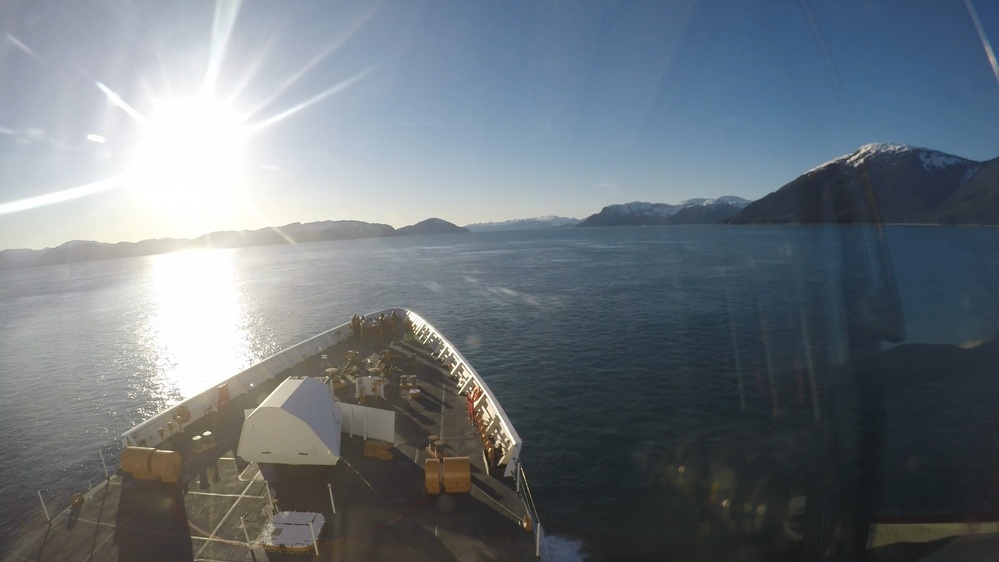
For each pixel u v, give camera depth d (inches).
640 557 801.6
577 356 1863.9
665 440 1141.1
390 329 1224.2
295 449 587.5
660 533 832.9
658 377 1550.2
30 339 3048.7
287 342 2630.4
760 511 776.9
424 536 496.4
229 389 832.3
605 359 1791.3
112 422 1652.3
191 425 733.3
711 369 1546.5
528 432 1273.4
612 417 1307.8
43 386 2047.2
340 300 3782.0
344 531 502.9
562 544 864.9
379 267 6496.1
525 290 3592.5
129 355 2518.5
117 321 3528.5
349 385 860.6
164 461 580.7
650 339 1963.6
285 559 467.8
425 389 858.8
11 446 1473.9
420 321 1251.2
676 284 3186.5
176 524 518.0
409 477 593.6
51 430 1589.6
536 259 6141.7
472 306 3075.8
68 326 3449.8
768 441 860.0
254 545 486.0
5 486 1254.9
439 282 4490.7
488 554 474.0
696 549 774.5
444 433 700.0
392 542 488.4
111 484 583.2
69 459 1391.5
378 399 808.9
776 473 836.6
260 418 583.5
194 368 2279.8
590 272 4296.3
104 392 1961.1
